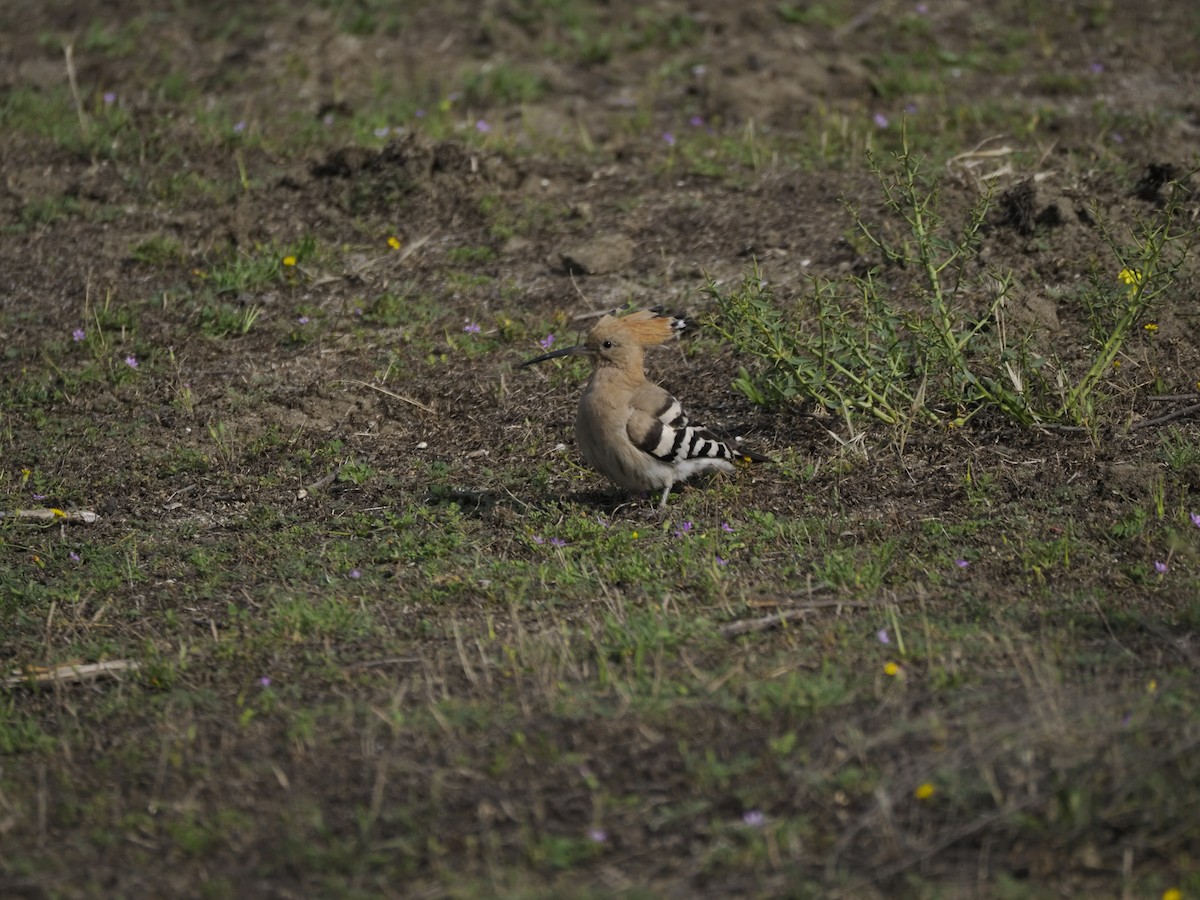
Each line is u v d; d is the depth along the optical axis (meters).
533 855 7.40
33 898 7.39
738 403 13.15
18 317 14.96
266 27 21.84
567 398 13.45
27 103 19.08
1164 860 7.23
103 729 8.91
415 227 16.34
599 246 15.48
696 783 7.85
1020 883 7.14
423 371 13.98
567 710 8.54
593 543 10.95
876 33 21.16
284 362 14.20
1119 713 8.09
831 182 16.58
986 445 11.94
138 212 16.70
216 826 7.81
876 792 7.56
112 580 10.90
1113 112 18.17
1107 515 10.87
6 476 12.54
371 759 8.26
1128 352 12.84
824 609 9.79
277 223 16.39
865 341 12.29
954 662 8.86
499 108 19.38
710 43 21.23
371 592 10.54
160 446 13.00
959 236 14.83
